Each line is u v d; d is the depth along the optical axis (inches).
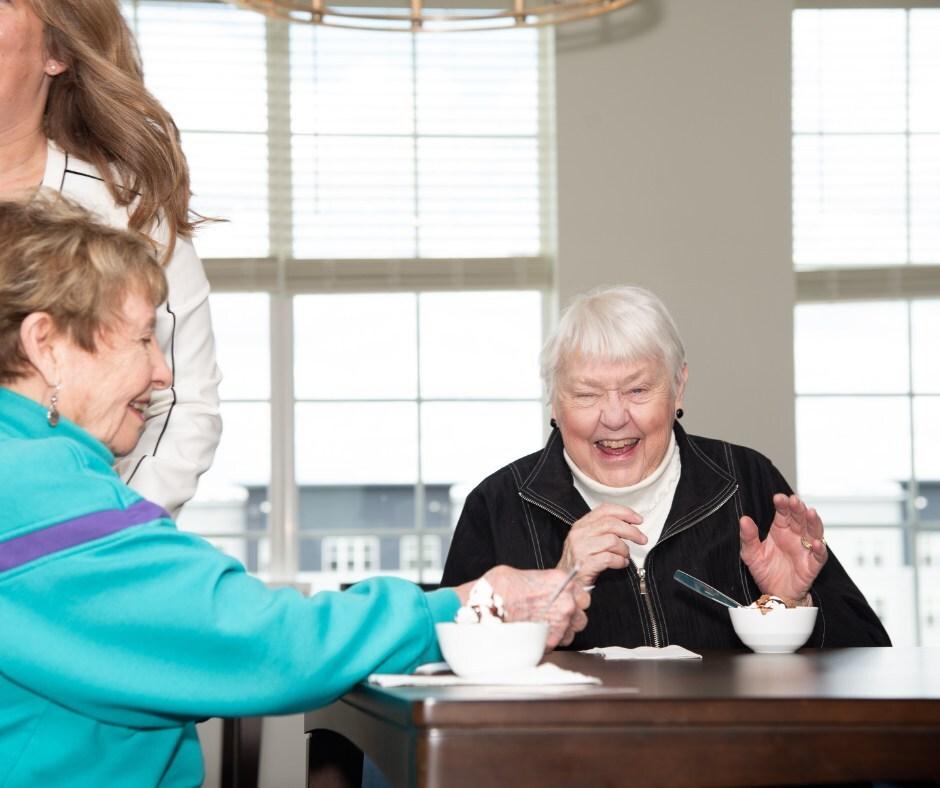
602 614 76.6
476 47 185.3
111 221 63.7
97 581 41.3
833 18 188.2
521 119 185.0
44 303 43.6
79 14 63.6
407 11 184.7
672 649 61.6
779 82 178.5
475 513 82.2
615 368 75.5
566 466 80.9
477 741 38.9
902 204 187.6
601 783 39.2
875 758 40.3
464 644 46.7
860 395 186.2
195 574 42.2
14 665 40.9
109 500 42.6
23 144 63.7
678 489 78.7
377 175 183.6
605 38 178.2
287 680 42.7
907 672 50.3
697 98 178.1
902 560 184.9
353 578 181.3
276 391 182.5
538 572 54.1
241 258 179.9
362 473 183.2
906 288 183.8
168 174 65.8
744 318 176.6
